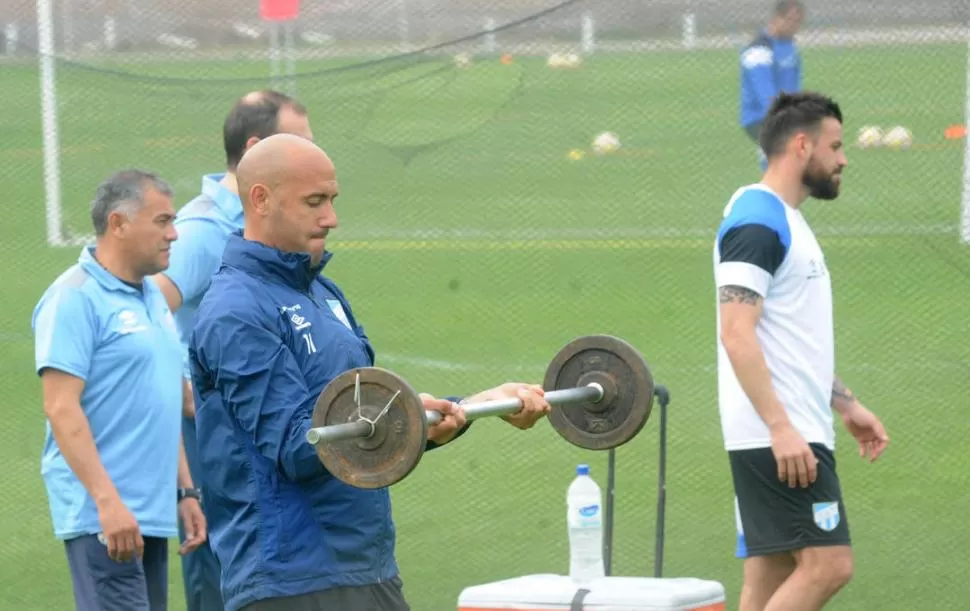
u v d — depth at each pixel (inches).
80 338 700.0
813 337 734.5
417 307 1806.1
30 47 1875.0
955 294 1626.5
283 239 550.6
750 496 738.8
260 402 522.6
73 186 2113.7
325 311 561.3
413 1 2322.8
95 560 709.9
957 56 2026.3
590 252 1996.8
